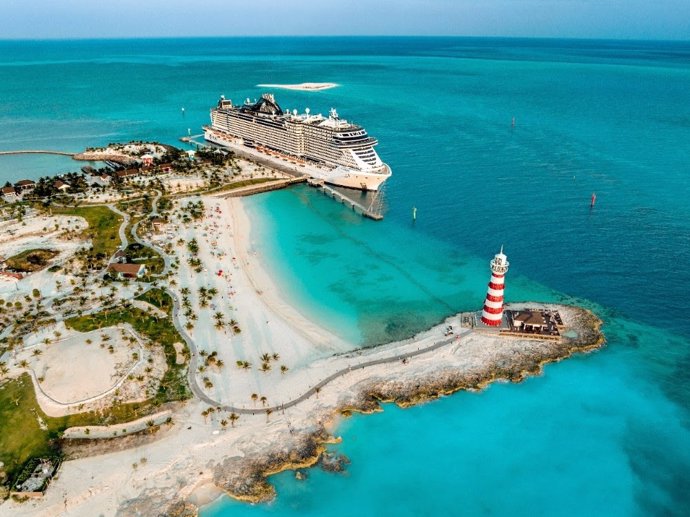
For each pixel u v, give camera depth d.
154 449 73.25
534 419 81.31
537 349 95.81
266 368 88.44
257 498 67.56
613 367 91.88
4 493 67.00
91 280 116.06
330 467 72.56
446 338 98.75
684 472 72.69
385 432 78.44
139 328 97.62
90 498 66.50
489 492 69.81
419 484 70.56
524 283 118.69
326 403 82.56
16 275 116.81
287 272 125.19
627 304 110.06
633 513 67.06
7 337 95.00
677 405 84.00
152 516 64.50
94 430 76.06
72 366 85.06
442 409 82.75
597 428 79.81
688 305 109.31
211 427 77.06
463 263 129.50
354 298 114.12
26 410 78.44
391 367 90.81
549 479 71.81
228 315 104.81
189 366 88.94
